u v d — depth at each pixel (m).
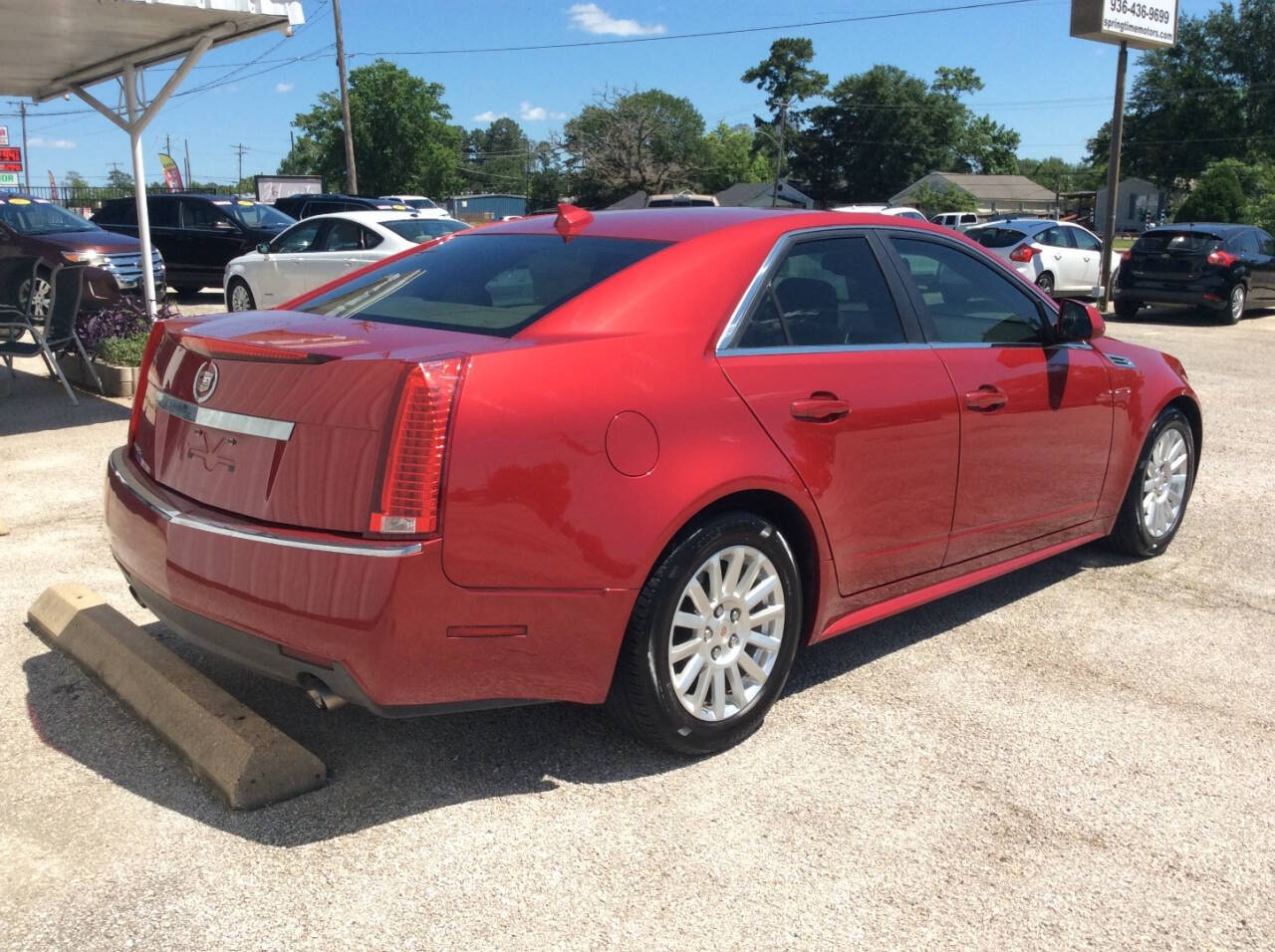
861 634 4.29
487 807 2.94
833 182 104.88
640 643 2.95
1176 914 2.56
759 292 3.36
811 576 3.45
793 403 3.27
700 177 93.88
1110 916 2.55
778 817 2.93
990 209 92.81
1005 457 4.06
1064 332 4.31
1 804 2.88
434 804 2.95
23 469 6.51
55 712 3.41
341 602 2.59
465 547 2.63
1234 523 5.99
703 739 3.17
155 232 17.88
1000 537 4.18
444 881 2.60
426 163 77.00
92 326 9.52
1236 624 4.44
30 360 11.27
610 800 2.99
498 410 2.68
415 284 3.60
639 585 2.90
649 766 3.18
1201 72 78.31
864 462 3.48
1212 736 3.46
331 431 2.66
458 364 2.66
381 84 75.31
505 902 2.53
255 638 2.75
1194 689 3.81
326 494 2.66
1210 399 9.95
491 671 2.75
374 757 3.19
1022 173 141.25
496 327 3.07
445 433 2.61
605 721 3.46
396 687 2.64
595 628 2.86
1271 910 2.59
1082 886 2.66
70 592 4.09
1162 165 80.19
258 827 2.81
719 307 3.24
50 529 5.33
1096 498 4.72
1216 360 12.55
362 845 2.74
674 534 2.98
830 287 3.60
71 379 9.70
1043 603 4.67
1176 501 5.38
